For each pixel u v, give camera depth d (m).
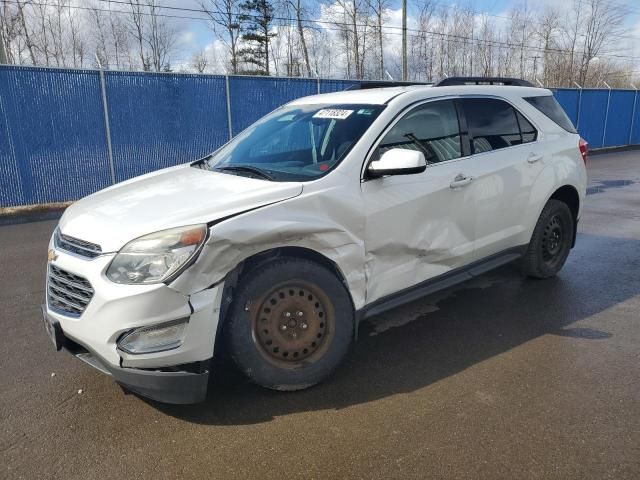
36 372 3.69
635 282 5.44
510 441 2.84
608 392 3.33
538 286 5.33
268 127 4.49
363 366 3.73
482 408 3.17
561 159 5.18
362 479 2.58
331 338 3.41
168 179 3.89
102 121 11.17
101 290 2.82
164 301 2.79
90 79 10.91
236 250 2.97
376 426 3.02
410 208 3.78
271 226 3.07
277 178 3.51
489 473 2.60
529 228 4.98
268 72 34.84
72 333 3.00
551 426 2.97
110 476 2.63
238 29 30.84
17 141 10.32
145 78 11.55
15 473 2.66
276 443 2.88
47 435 2.97
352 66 29.75
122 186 3.91
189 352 2.88
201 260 2.84
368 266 3.62
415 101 4.06
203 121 12.47
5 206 10.40
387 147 3.77
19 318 4.71
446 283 4.23
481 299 5.00
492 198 4.45
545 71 35.38
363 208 3.50
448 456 2.73
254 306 3.15
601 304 4.84
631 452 2.74
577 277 5.61
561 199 5.46
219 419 3.11
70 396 3.37
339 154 3.63
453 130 4.30
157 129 11.88
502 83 5.26
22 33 21.84
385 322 4.52
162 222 2.92
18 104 10.23
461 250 4.27
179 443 2.89
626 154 21.00
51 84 10.51
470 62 31.75
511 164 4.62
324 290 3.34
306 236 3.22
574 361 3.75
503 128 4.74
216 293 2.92
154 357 2.83
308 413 3.16
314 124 4.09
